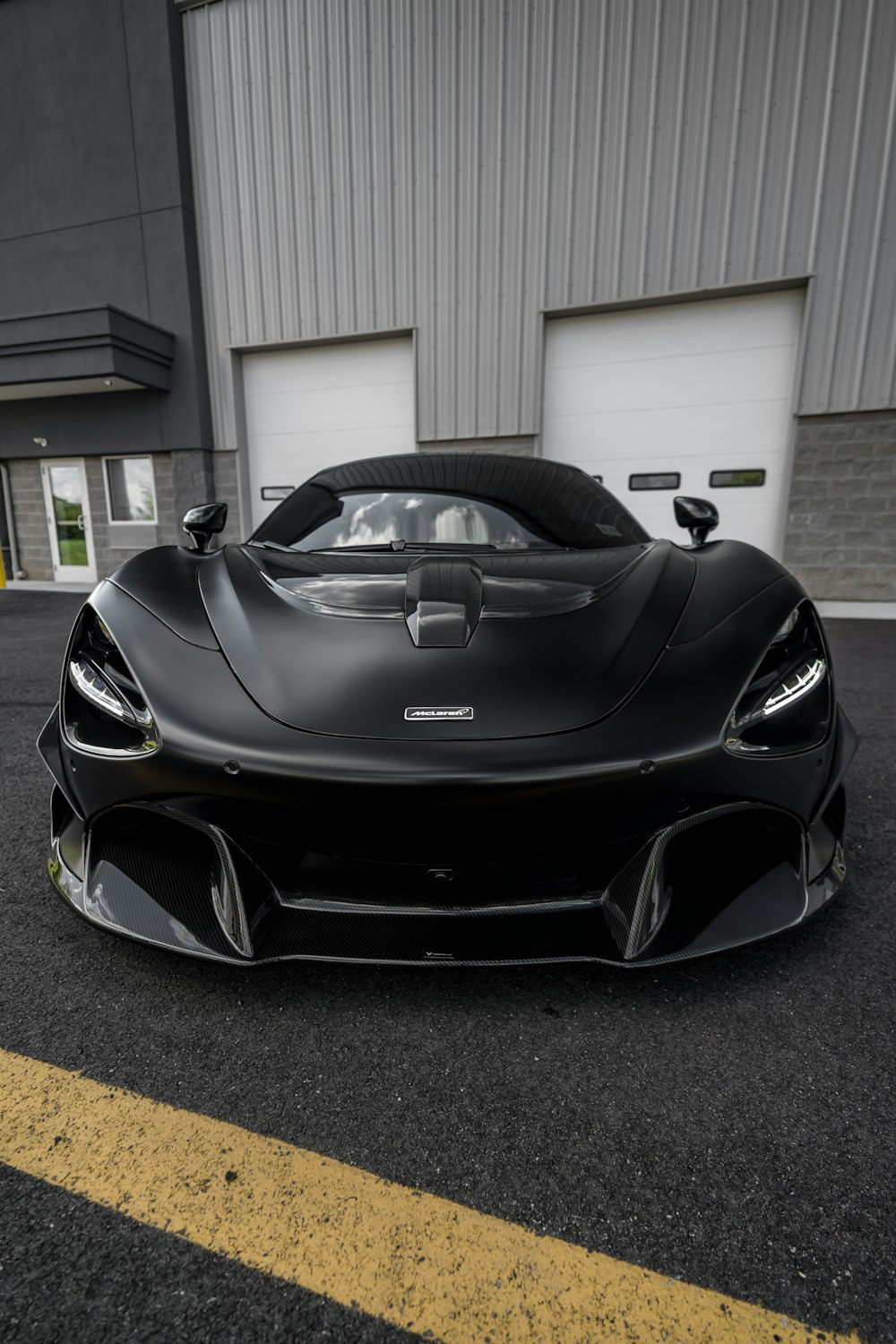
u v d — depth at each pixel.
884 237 4.91
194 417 6.69
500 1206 0.74
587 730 0.95
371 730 0.95
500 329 5.80
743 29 4.89
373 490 1.85
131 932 1.05
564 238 5.53
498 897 1.03
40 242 6.88
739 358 5.44
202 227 6.46
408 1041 0.98
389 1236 0.71
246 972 1.12
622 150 5.28
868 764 2.09
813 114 4.88
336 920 1.03
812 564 5.46
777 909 1.06
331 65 5.80
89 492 7.36
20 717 2.64
